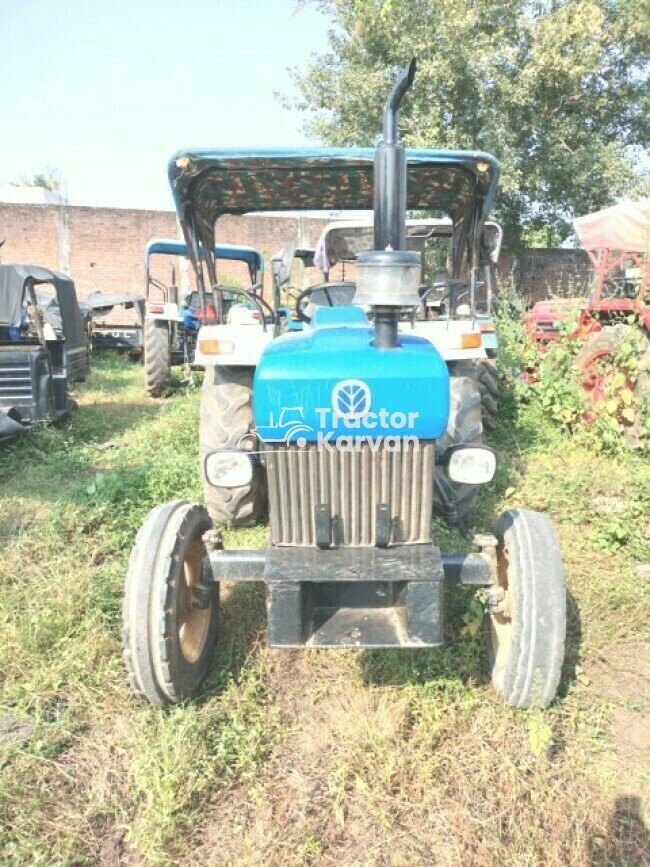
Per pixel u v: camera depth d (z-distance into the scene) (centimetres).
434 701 257
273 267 466
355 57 1392
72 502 439
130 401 898
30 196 2598
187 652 260
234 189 391
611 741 246
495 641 269
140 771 226
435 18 1261
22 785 224
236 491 396
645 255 638
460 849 201
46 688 272
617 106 1428
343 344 228
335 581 226
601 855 201
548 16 1253
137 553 245
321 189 395
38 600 322
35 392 643
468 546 362
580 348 606
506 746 239
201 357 385
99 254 1822
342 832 210
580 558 372
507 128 1321
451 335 381
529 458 533
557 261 1488
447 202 413
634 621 315
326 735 248
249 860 199
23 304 679
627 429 546
